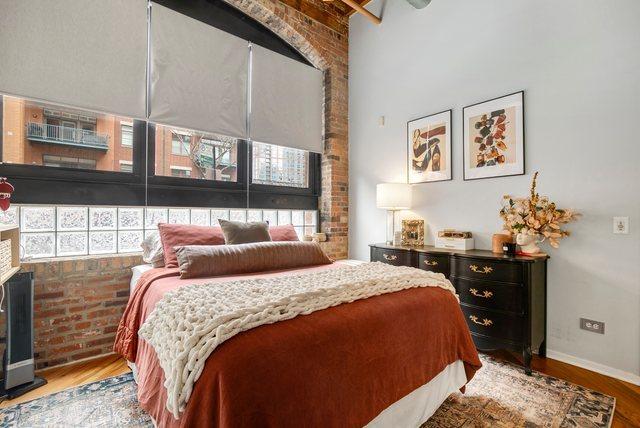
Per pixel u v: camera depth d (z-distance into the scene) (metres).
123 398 1.82
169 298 1.48
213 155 3.19
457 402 1.80
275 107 3.59
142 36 2.66
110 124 2.59
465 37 3.00
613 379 2.10
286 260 2.39
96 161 2.52
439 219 3.17
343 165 4.07
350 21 4.11
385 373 1.35
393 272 1.91
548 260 2.44
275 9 3.41
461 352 1.77
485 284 2.37
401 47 3.56
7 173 2.17
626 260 2.12
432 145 3.24
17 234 1.94
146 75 2.69
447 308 1.74
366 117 3.93
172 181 2.90
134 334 1.76
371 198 3.86
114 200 2.59
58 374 2.12
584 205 2.29
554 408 1.75
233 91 3.24
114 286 2.45
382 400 1.32
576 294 2.32
